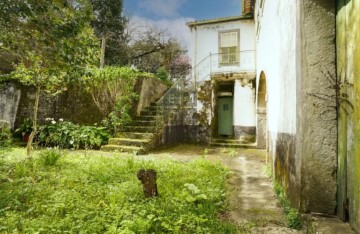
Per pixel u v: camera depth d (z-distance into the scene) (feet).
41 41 11.51
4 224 9.27
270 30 19.81
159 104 34.35
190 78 45.34
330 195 9.09
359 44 7.31
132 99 35.35
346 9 8.26
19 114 33.99
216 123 42.42
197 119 39.75
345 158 8.36
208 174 18.08
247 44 42.24
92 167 18.42
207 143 38.70
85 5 11.87
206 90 39.91
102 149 29.68
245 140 39.29
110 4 60.85
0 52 27.02
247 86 40.75
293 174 10.92
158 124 33.17
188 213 10.67
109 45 58.90
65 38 11.52
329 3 9.29
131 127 33.12
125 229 8.70
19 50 12.44
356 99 7.52
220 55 43.57
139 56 59.57
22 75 20.53
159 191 13.32
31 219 10.02
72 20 11.50
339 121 8.86
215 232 9.46
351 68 7.89
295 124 10.57
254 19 41.09
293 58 11.02
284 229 9.69
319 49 9.30
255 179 18.33
